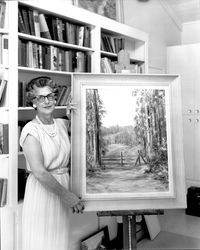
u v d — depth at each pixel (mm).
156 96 1653
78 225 2027
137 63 2703
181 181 1607
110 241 2162
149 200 1585
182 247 1812
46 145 1564
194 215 1974
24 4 1892
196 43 2211
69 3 2240
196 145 2096
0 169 1829
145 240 1938
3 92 1830
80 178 1575
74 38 2316
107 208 1564
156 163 1615
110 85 1656
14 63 1821
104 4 2562
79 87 1635
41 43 2115
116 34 2666
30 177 1683
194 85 2129
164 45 2396
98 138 1609
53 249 1632
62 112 2223
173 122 1640
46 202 1617
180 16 2324
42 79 1668
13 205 1808
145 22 2607
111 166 1600
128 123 1632
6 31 1797
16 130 1831
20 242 1818
